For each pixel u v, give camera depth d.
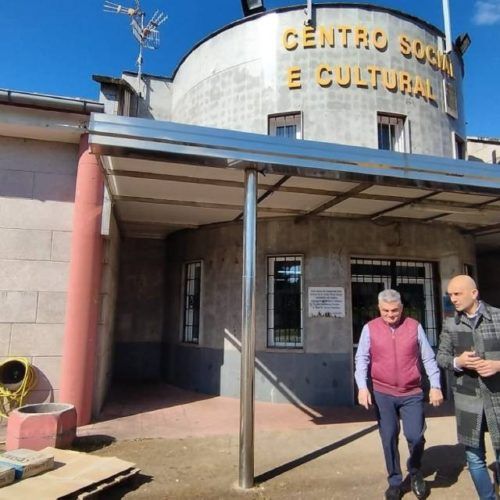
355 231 8.60
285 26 9.61
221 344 8.85
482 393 3.43
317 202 7.20
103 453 5.29
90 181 6.60
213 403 8.06
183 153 4.82
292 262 8.70
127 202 7.34
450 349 3.66
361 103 9.30
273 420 7.04
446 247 9.15
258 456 5.32
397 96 9.51
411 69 9.73
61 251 6.61
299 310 8.50
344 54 9.41
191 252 9.81
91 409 6.67
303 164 5.14
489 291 12.57
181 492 4.27
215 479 4.59
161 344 10.79
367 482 4.55
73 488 3.81
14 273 6.42
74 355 6.29
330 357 8.19
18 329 6.34
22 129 6.45
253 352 4.70
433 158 5.64
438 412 7.44
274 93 9.41
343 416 7.31
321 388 8.11
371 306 8.67
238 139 4.98
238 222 8.98
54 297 6.50
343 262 8.47
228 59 10.00
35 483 3.89
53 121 6.45
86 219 6.52
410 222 8.80
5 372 6.16
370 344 4.26
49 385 6.34
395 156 5.48
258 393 8.35
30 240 6.53
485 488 3.42
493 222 8.73
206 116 10.15
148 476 4.63
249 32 9.85
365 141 9.17
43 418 5.06
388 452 4.04
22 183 6.62
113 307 9.20
